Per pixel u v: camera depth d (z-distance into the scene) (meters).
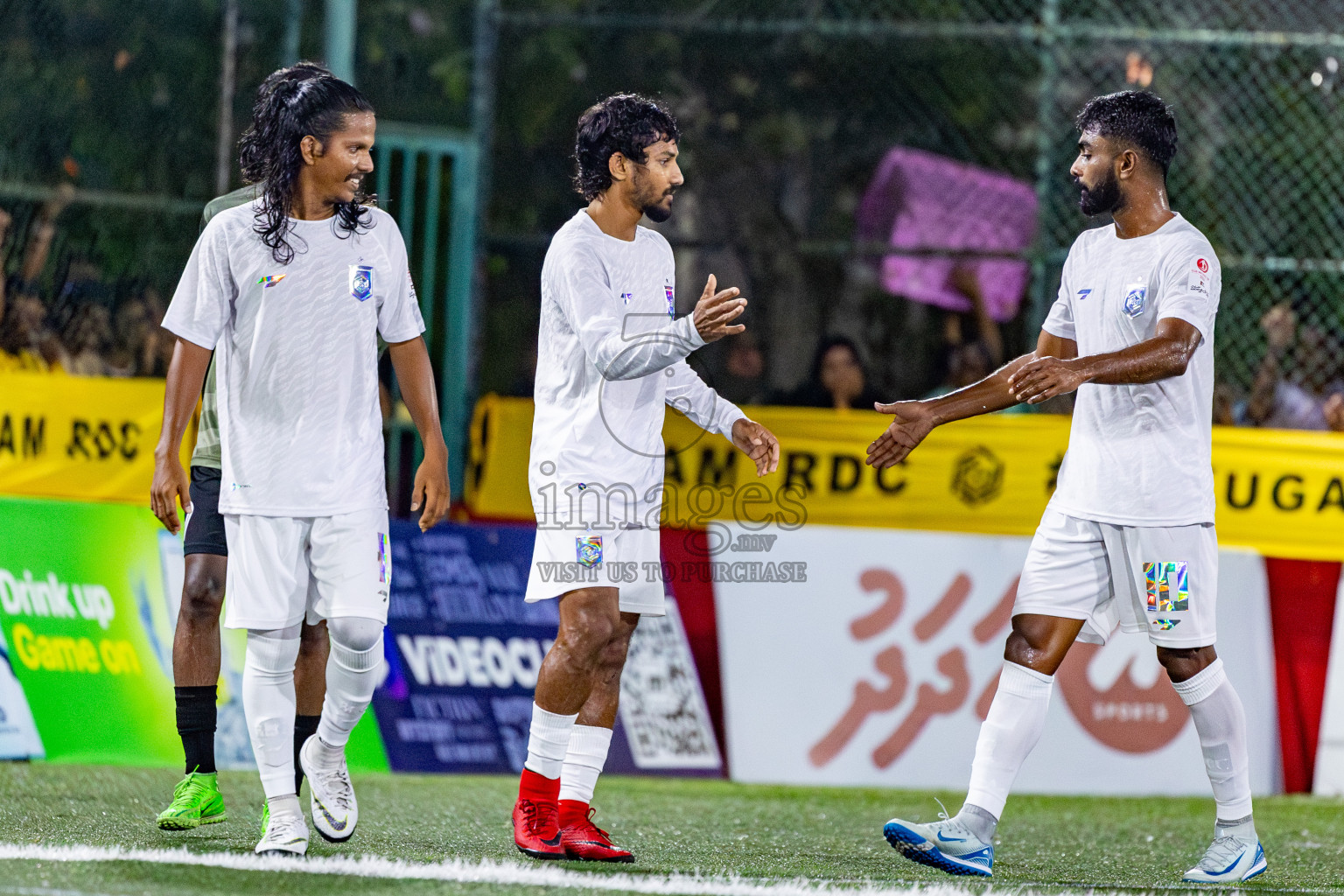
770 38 28.23
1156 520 12.95
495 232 27.73
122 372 24.09
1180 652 13.31
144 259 24.45
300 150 12.30
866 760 20.53
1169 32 26.20
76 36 25.48
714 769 20.25
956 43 28.11
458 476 24.19
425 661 20.06
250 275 12.28
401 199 24.22
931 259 27.94
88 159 25.45
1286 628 21.30
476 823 15.59
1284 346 25.41
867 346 27.88
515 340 27.58
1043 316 26.25
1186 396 13.01
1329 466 22.70
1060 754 20.52
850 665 20.64
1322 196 26.58
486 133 24.64
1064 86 27.66
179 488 12.77
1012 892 12.33
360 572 12.41
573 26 27.88
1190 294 12.72
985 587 20.94
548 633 20.52
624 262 13.02
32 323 23.70
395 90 27.23
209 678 14.44
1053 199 27.03
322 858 12.36
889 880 12.73
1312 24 27.03
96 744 19.22
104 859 12.02
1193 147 26.81
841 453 22.94
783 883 12.23
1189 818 18.80
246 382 12.34
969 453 23.08
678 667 20.38
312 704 14.37
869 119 28.30
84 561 19.61
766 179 28.25
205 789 14.37
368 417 12.66
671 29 28.09
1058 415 23.78
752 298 27.97
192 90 26.06
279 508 12.26
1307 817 18.86
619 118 12.91
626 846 14.46
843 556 20.81
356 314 12.50
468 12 27.50
